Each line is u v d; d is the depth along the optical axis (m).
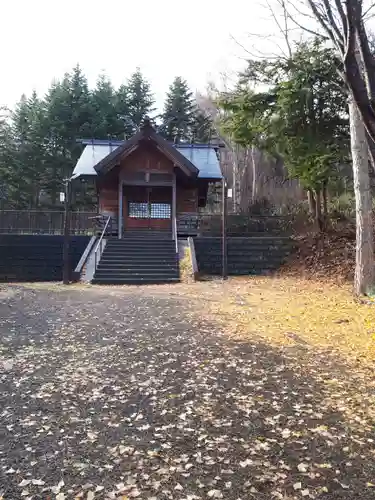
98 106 40.91
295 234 20.27
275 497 2.81
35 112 40.47
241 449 3.44
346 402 4.46
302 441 3.59
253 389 4.81
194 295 11.93
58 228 25.19
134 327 7.84
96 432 3.72
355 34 3.68
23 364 5.62
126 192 24.70
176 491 2.87
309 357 6.12
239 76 16.69
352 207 20.95
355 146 11.82
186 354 6.15
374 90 3.82
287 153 17.59
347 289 12.86
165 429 3.79
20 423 3.87
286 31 13.59
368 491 2.89
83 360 5.83
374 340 7.06
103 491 2.86
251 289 13.40
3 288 13.01
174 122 46.16
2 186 37.09
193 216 24.53
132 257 16.77
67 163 37.94
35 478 3.01
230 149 42.09
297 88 14.61
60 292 12.45
